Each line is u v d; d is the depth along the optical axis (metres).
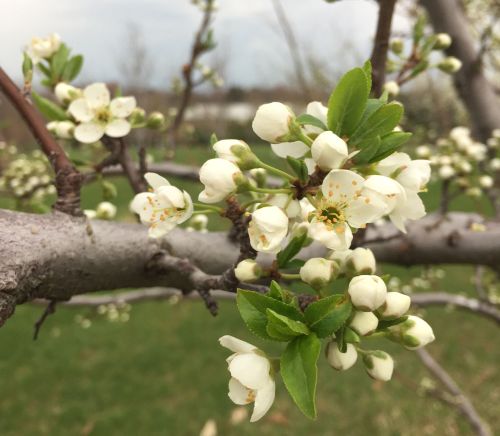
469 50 0.39
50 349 0.96
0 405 0.79
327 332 0.11
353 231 0.14
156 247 0.16
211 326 1.04
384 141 0.12
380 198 0.12
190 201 0.14
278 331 0.11
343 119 0.12
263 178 0.17
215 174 0.12
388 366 0.13
